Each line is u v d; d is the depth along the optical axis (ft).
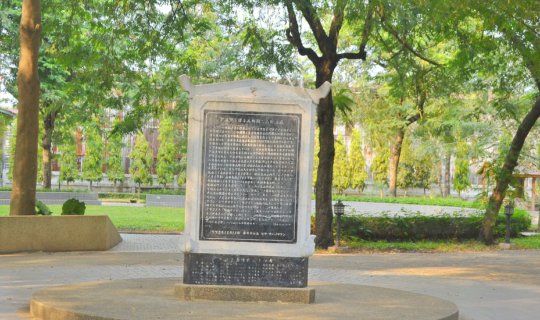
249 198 31.01
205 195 31.07
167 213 105.91
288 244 30.94
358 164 178.09
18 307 31.30
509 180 69.31
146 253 56.54
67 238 57.72
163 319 26.05
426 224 73.05
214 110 31.14
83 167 184.75
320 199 64.80
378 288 35.94
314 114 31.22
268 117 31.07
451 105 114.11
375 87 122.62
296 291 30.45
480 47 62.80
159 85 76.69
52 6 64.64
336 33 62.34
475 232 74.13
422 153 133.59
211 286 30.50
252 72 64.54
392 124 119.55
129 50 68.49
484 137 124.06
